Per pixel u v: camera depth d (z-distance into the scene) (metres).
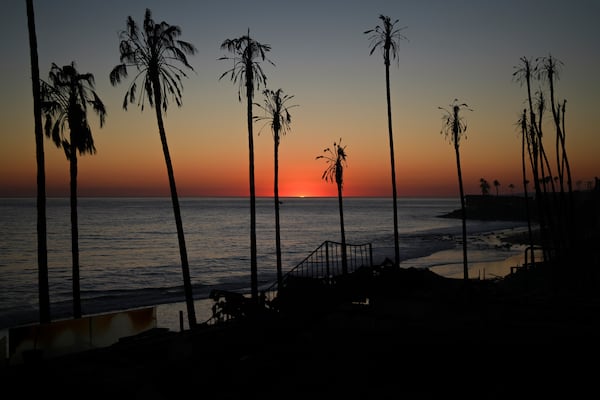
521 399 8.73
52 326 12.61
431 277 20.64
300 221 161.00
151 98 20.52
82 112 21.11
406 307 15.05
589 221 60.91
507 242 92.19
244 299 18.62
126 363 11.23
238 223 145.12
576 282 23.80
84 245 83.31
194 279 52.12
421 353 10.92
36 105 17.39
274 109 27.86
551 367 9.72
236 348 13.03
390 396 9.18
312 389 9.73
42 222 17.33
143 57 20.22
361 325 13.59
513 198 180.88
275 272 56.09
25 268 57.84
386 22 26.95
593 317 13.17
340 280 19.41
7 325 31.83
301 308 17.50
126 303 39.06
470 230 126.56
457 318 13.43
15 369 10.68
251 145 25.48
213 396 9.76
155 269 59.16
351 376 10.18
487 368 9.92
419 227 139.25
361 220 170.75
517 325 12.21
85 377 10.28
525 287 24.48
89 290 45.34
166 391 10.02
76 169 21.64
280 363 11.26
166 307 37.28
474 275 50.78
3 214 165.12
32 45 17.30
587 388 8.88
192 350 12.14
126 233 106.56
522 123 33.50
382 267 20.53
